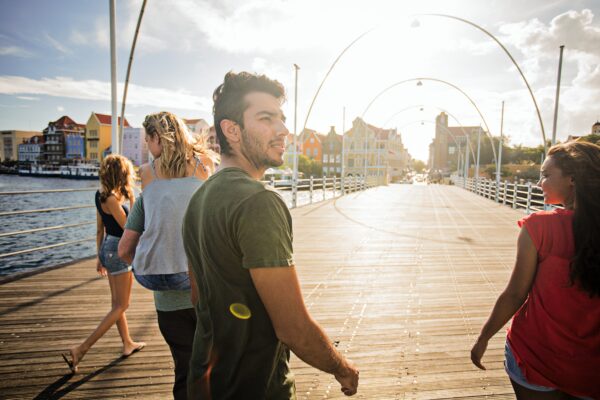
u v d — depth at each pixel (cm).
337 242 816
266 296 96
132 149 8256
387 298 448
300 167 7512
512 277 139
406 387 264
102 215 266
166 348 315
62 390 254
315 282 514
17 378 268
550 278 129
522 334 138
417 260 648
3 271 1517
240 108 111
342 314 397
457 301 440
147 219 191
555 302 129
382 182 4638
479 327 366
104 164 258
